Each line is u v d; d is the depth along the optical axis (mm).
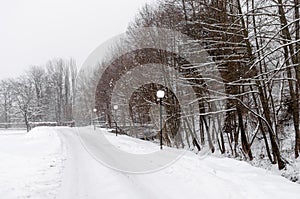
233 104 14492
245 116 17188
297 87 13094
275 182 7223
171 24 17859
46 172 9320
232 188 6617
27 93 61188
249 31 11672
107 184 7656
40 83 64625
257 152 16203
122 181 7910
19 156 12555
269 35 10438
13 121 63781
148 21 20188
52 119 62812
